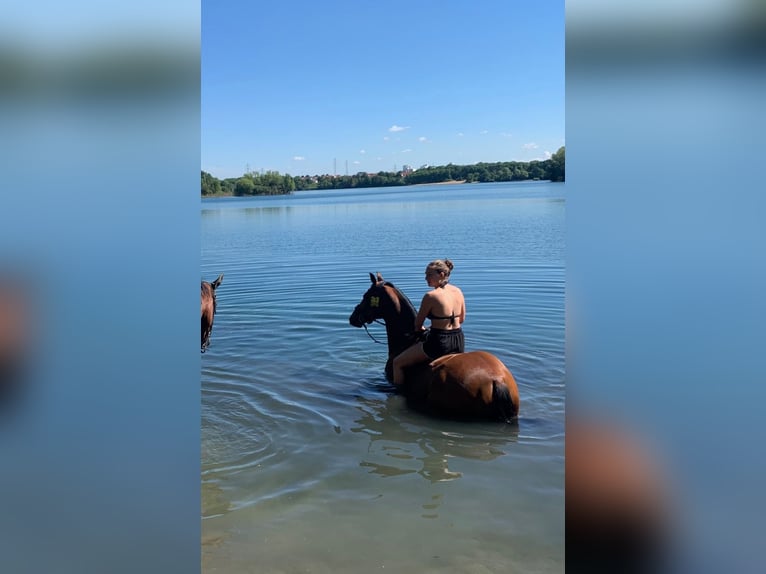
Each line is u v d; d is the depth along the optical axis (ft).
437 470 14.16
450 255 49.01
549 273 38.88
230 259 52.95
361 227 82.53
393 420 17.40
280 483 13.60
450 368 17.93
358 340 26.13
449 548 10.85
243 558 10.60
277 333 27.43
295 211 141.49
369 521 11.87
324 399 19.21
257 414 17.87
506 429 16.71
